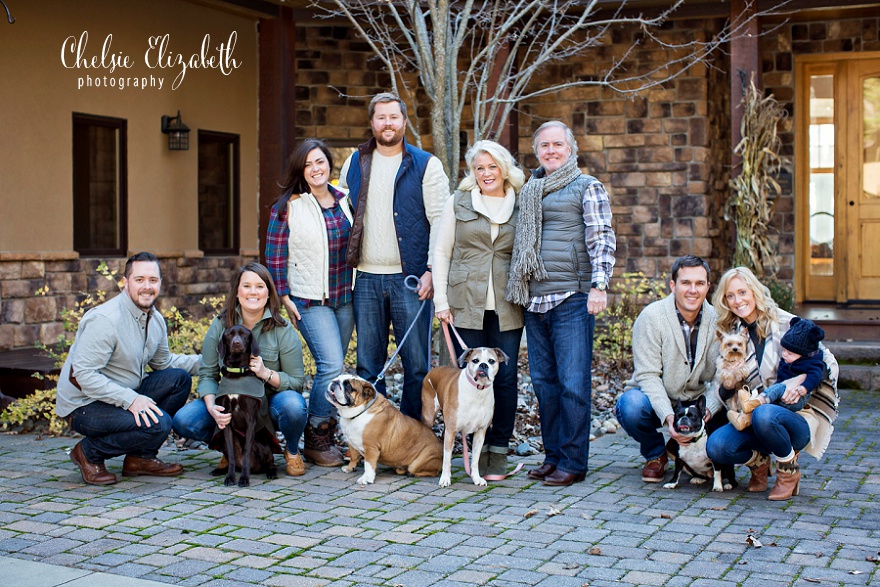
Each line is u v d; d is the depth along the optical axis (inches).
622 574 140.4
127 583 135.7
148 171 385.4
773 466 212.2
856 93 426.9
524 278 194.5
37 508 175.9
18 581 135.9
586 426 197.3
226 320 202.1
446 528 164.2
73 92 352.5
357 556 148.9
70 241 353.1
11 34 329.4
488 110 394.0
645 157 418.6
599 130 423.2
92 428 191.9
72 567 143.3
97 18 360.5
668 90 414.3
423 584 136.6
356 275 216.5
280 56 404.2
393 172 212.1
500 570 142.4
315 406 213.5
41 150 341.1
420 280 210.2
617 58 418.0
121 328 194.2
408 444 199.9
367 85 442.0
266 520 169.0
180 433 201.6
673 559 147.0
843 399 301.0
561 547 153.3
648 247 420.8
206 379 202.7
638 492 189.8
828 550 150.7
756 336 188.9
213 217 422.3
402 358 217.5
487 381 186.4
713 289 418.9
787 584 135.7
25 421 256.8
